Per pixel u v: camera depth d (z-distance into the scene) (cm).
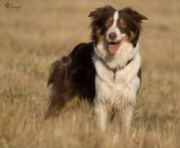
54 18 3522
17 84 1407
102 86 1134
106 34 1095
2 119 984
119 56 1115
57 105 1253
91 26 1159
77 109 1202
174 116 1453
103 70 1130
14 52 2092
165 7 4547
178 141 1075
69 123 1017
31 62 1766
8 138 955
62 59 1305
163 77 1933
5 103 1095
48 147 895
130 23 1126
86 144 948
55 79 1290
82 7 4169
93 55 1170
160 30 3347
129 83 1130
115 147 969
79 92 1238
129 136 1057
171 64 2316
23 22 3212
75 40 2681
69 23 3322
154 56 2436
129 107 1152
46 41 2617
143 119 1332
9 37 2652
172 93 1702
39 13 3719
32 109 1168
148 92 1647
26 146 905
